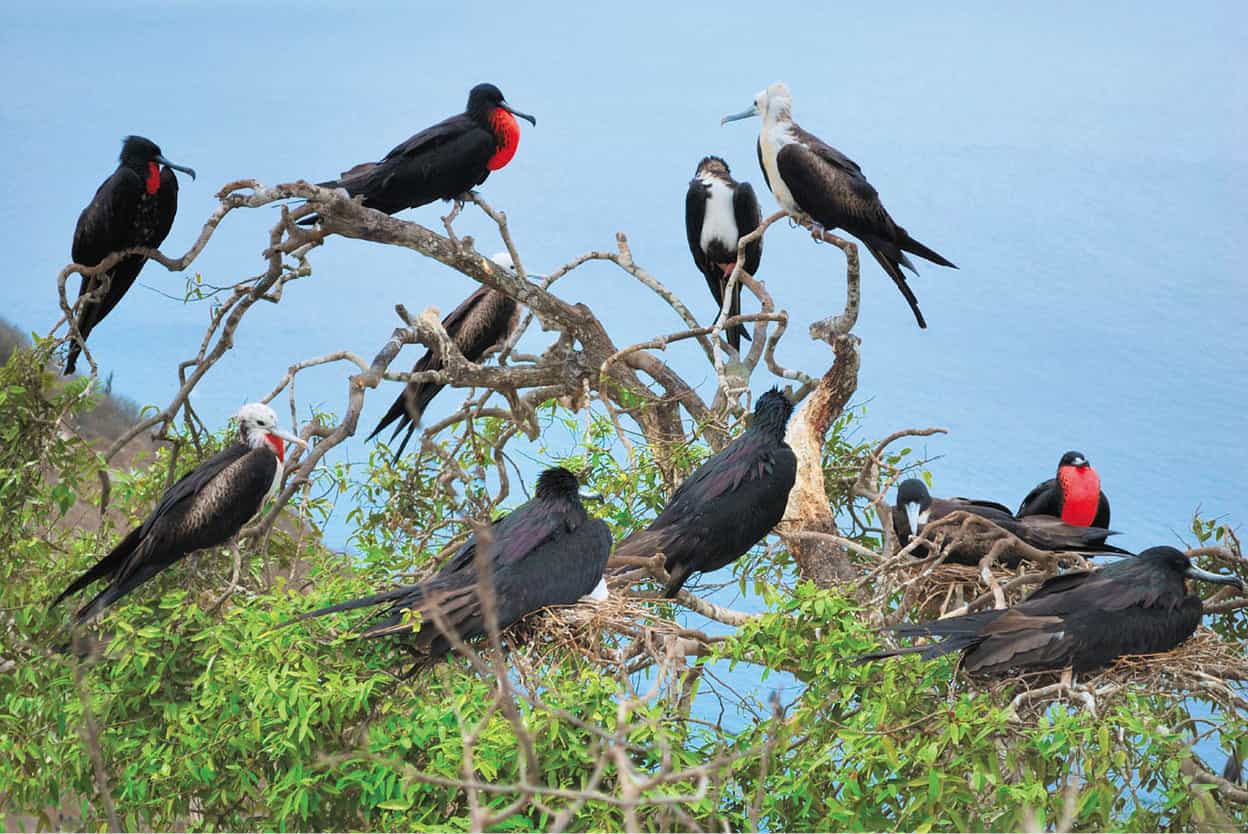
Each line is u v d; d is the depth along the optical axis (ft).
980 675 38.68
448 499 52.11
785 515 54.19
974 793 33.01
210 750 37.24
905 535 50.80
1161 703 38.32
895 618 48.29
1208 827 31.63
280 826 35.99
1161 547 41.34
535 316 60.39
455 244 56.08
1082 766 32.91
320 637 38.93
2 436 44.60
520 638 40.45
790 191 56.08
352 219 52.95
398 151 54.85
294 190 50.42
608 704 33.71
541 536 40.52
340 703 36.42
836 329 55.42
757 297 60.34
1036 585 47.24
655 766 33.58
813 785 33.68
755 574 52.54
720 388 56.95
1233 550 48.55
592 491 52.65
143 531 45.11
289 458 52.70
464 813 35.12
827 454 57.88
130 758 39.29
